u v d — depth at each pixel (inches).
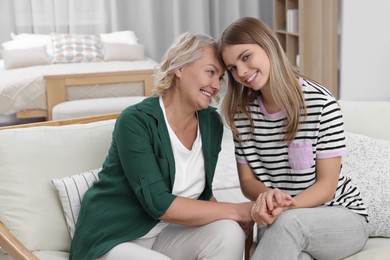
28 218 93.4
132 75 229.6
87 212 89.8
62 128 100.5
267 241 80.2
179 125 89.9
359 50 205.0
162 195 85.0
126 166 86.4
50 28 317.7
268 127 90.3
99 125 102.3
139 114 87.1
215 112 93.8
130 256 83.4
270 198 81.8
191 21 325.4
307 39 247.6
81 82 225.9
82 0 317.1
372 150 99.8
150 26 323.9
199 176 90.9
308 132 87.2
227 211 85.5
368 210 95.1
